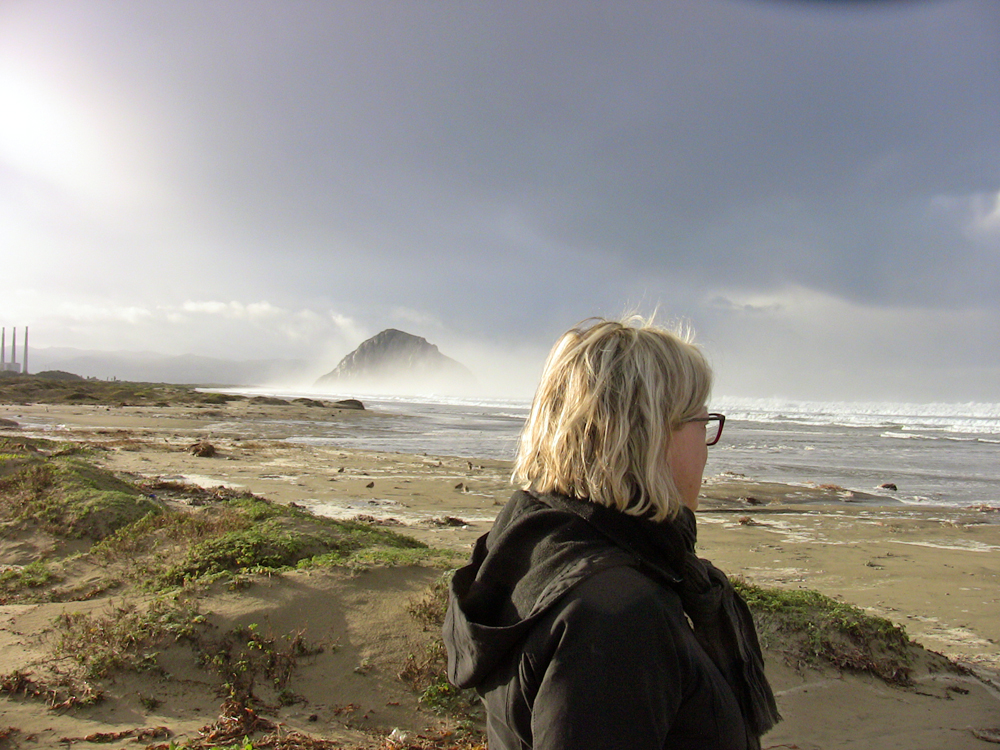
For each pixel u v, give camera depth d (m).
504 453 24.59
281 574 4.77
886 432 40.12
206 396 68.44
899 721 3.95
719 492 15.50
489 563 1.26
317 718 3.56
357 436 32.16
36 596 5.43
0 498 8.27
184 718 3.48
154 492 11.50
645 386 1.21
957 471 20.58
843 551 9.40
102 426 31.28
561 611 1.05
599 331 1.32
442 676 3.90
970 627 6.09
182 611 4.27
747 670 1.33
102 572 5.90
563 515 1.21
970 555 9.23
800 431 40.47
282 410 54.25
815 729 3.82
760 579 7.82
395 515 11.65
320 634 4.21
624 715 0.96
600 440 1.19
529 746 1.10
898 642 4.91
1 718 3.31
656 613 1.04
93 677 3.70
